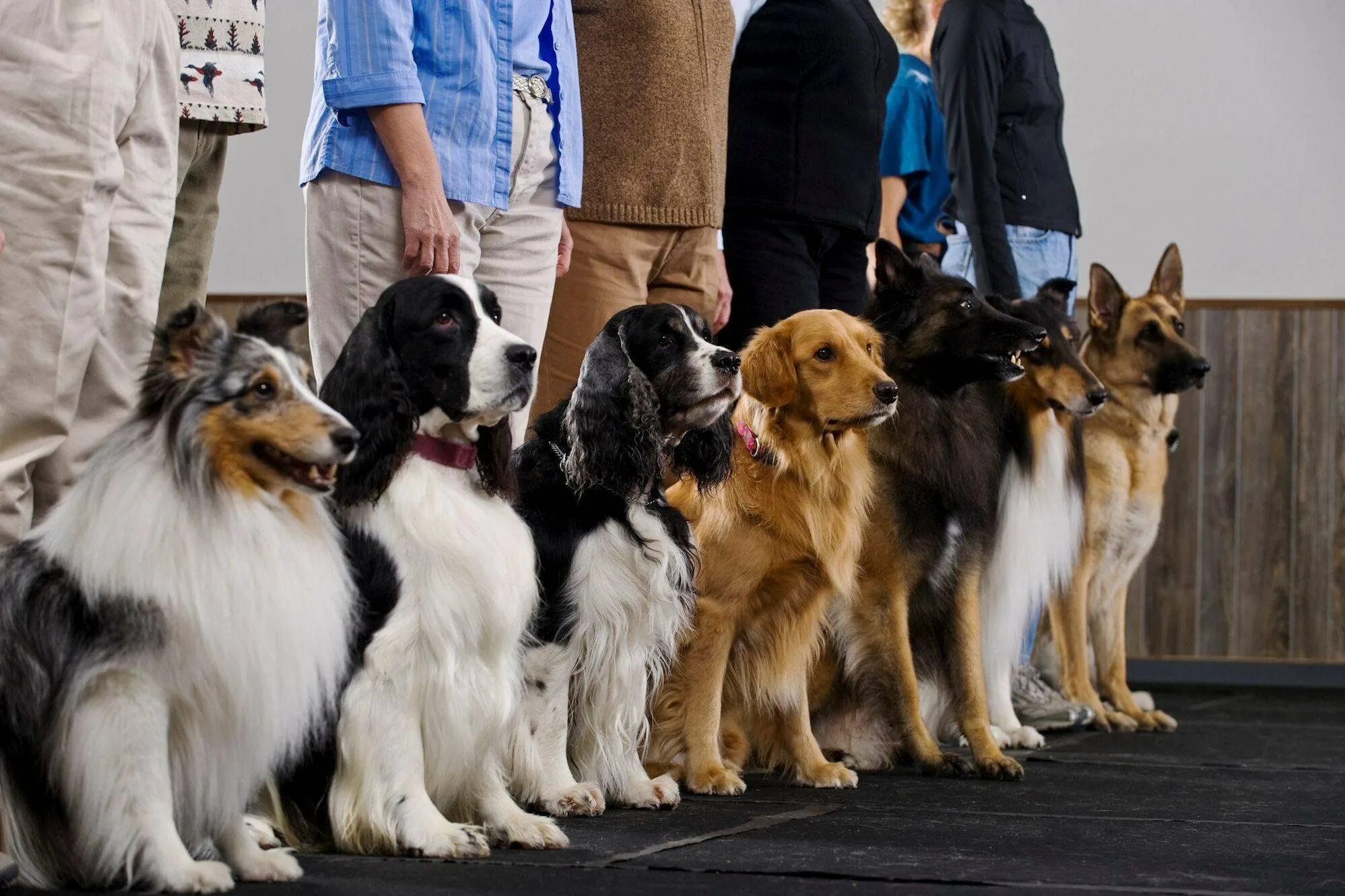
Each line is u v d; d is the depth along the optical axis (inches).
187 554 138.7
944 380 267.4
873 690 261.6
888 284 271.9
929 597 264.1
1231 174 516.4
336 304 205.0
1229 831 193.6
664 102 260.4
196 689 140.4
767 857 164.4
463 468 172.6
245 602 140.6
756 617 235.3
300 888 141.6
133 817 136.9
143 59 185.2
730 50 274.5
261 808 167.2
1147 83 522.9
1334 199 511.2
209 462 141.4
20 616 139.9
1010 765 251.4
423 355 167.3
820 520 230.1
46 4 171.8
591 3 258.7
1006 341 259.8
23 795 140.8
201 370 142.0
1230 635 499.8
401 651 161.9
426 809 161.8
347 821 161.6
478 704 166.7
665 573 202.1
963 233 401.7
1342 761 293.1
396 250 203.3
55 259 171.9
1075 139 528.1
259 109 218.2
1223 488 502.0
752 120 296.0
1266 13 513.7
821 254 305.3
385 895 138.3
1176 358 362.3
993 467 276.2
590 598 198.1
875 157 310.8
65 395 175.0
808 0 295.3
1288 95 513.0
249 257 484.1
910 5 429.7
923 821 197.9
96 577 137.5
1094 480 364.5
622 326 206.7
